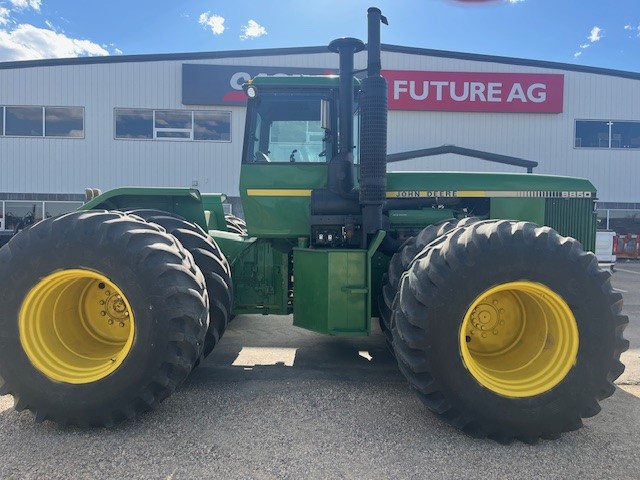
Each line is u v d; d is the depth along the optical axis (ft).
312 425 9.73
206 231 13.82
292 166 13.51
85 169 47.62
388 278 11.56
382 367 13.57
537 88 48.60
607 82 49.39
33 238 9.52
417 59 48.08
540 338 9.97
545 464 8.37
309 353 15.02
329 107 13.53
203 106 47.70
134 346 9.23
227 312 11.98
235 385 11.96
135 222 9.87
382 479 7.82
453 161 48.11
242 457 8.45
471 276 8.98
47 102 46.83
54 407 9.27
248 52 47.01
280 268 13.94
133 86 47.11
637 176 50.57
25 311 9.44
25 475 7.82
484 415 8.98
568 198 14.33
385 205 13.91
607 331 9.10
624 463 8.42
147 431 9.41
